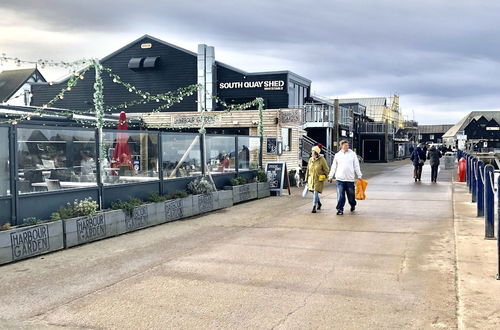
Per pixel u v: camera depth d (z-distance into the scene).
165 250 8.30
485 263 6.92
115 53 31.19
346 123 39.97
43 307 5.48
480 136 105.19
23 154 8.33
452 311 5.11
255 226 10.57
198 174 13.70
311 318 5.01
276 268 6.96
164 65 30.50
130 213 10.05
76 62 11.10
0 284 6.38
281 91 28.70
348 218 11.41
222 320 5.00
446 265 6.94
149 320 5.04
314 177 12.42
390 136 51.12
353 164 12.11
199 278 6.52
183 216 11.86
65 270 7.06
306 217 11.67
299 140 24.19
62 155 9.18
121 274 6.80
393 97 76.00
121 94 31.19
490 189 8.57
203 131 13.95
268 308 5.32
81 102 31.31
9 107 17.34
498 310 5.07
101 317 5.14
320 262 7.28
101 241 9.15
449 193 16.80
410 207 13.21
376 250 8.01
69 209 8.96
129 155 10.97
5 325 4.96
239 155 16.22
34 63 10.32
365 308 5.27
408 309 5.21
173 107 30.23
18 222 8.18
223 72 29.72
